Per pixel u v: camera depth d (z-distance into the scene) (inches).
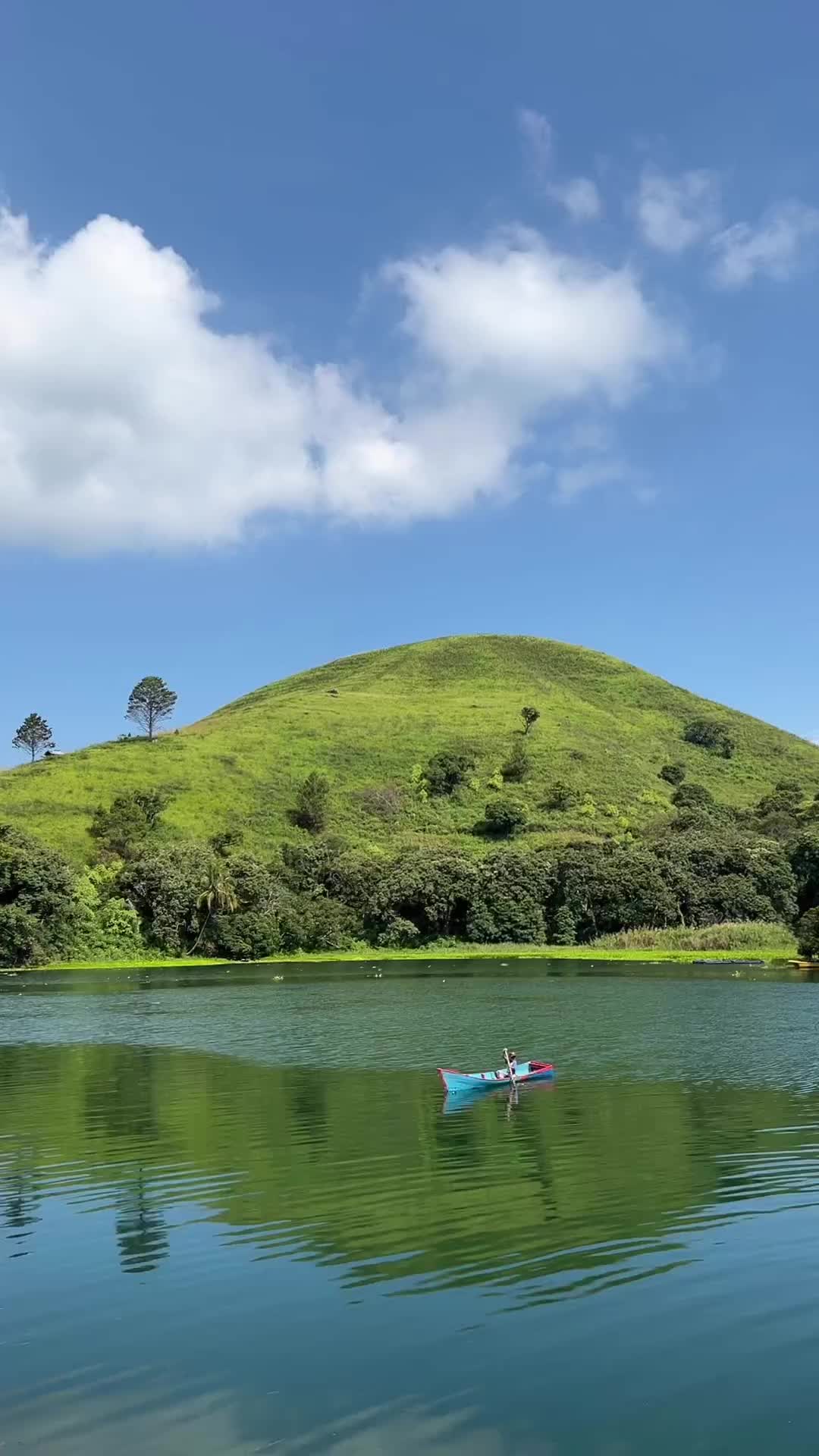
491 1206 852.6
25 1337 635.5
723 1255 732.0
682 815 5693.9
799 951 3732.8
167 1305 675.4
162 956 4367.6
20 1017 2356.1
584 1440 509.0
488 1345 609.3
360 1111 1248.8
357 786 6250.0
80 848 5039.4
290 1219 832.9
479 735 7130.9
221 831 5428.2
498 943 4562.0
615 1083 1400.1
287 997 2714.1
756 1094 1314.0
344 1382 568.4
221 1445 511.8
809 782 7317.9
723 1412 534.0
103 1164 1015.0
